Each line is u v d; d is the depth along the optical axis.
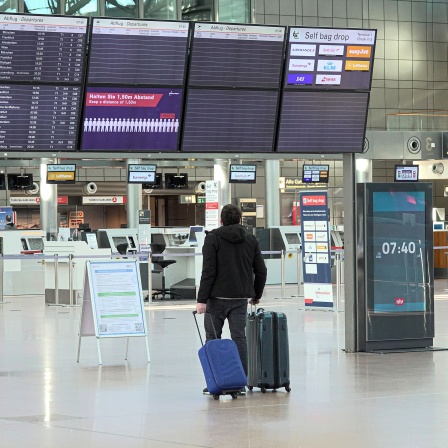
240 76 15.91
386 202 16.58
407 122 46.47
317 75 16.23
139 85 15.54
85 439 9.56
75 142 15.47
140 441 9.42
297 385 13.01
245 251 12.34
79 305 29.19
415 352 16.52
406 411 10.93
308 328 21.14
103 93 15.45
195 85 15.73
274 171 49.16
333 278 39.31
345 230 16.64
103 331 15.63
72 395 12.44
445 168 44.16
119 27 15.35
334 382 13.23
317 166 46.78
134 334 15.83
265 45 15.94
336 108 16.41
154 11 44.94
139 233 34.62
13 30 14.98
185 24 15.57
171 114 15.73
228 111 15.95
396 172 42.38
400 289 16.73
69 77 15.30
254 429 9.95
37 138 15.30
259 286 12.54
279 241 39.78
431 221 16.84
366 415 10.70
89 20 15.24
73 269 29.41
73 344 18.61
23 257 28.33
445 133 42.81
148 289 30.16
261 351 12.40
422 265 16.84
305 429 9.92
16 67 15.09
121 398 12.13
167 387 13.02
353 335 16.58
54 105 15.31
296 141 16.30
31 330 21.58
